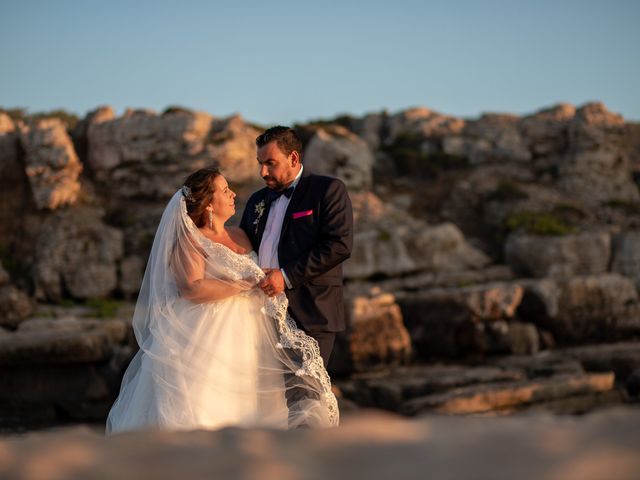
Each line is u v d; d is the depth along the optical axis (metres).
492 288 19.50
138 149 28.22
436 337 19.47
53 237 24.73
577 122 30.95
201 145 27.95
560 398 14.47
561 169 30.34
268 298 5.29
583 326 20.56
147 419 5.05
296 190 5.54
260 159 5.56
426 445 0.67
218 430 0.80
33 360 16.16
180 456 0.67
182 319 5.21
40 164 26.78
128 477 0.63
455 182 29.64
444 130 32.62
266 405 5.16
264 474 0.62
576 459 0.61
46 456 0.66
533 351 19.36
